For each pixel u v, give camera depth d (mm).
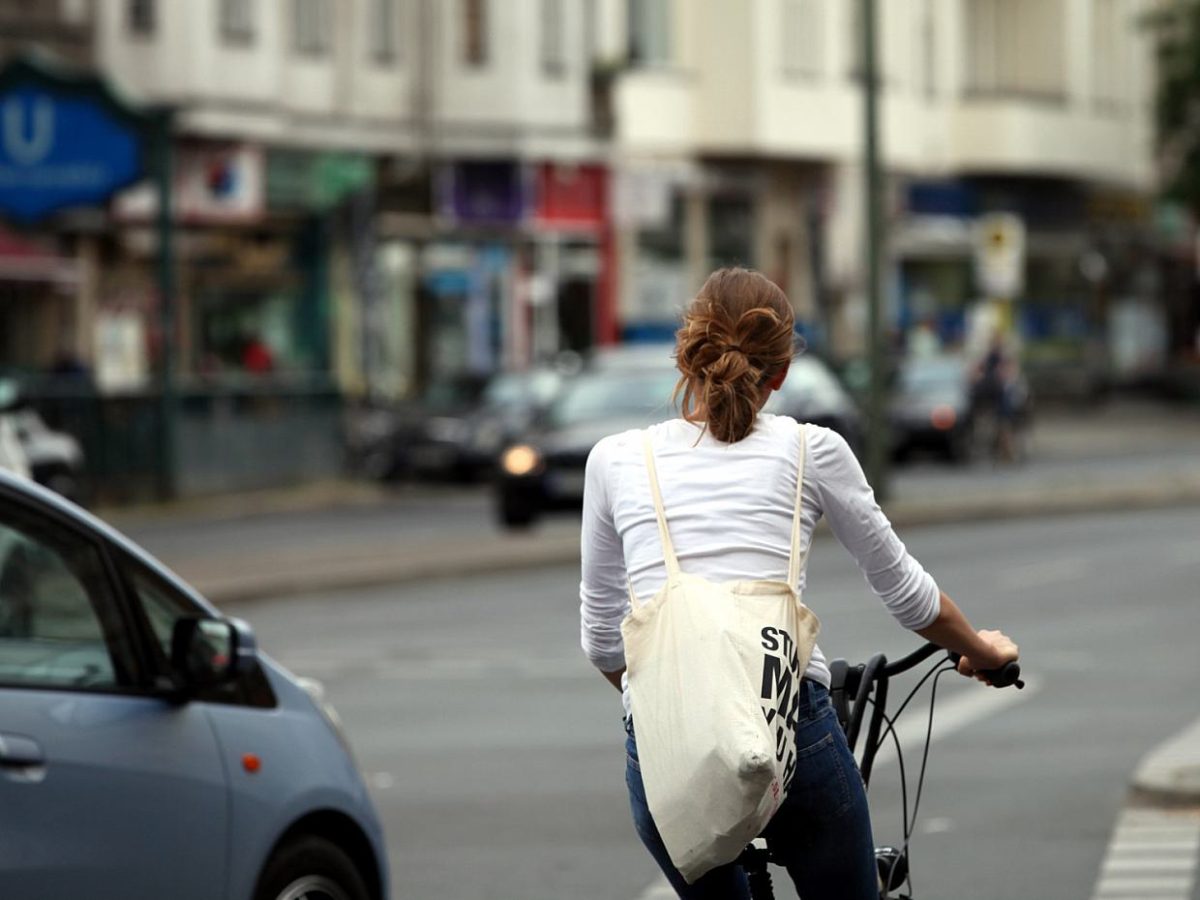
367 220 94125
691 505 11164
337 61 96812
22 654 12984
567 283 107125
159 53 86562
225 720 14164
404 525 68000
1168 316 152125
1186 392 143875
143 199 86875
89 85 74000
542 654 39125
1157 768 25734
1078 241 142000
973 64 137125
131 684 13625
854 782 11188
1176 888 20422
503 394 88688
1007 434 95375
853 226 123875
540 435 61938
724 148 113750
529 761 28188
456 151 101438
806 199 120688
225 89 89000
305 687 15414
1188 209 137125
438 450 85750
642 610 10914
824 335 110125
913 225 127688
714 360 11328
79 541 13664
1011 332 134250
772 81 114188
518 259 104688
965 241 131000
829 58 118562
